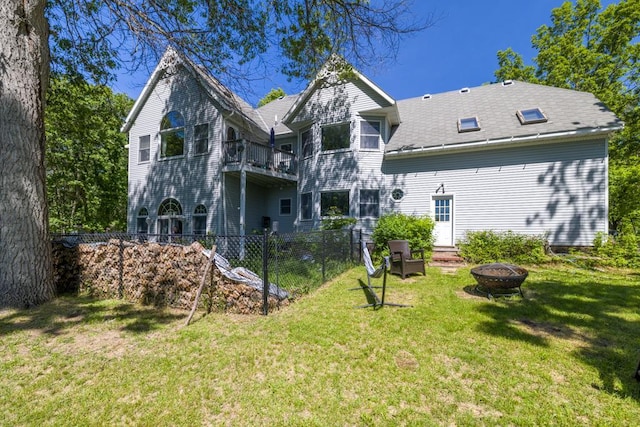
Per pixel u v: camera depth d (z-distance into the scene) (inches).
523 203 385.1
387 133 473.1
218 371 114.5
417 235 378.6
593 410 91.4
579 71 658.2
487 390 101.9
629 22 597.6
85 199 690.8
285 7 257.6
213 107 464.4
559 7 697.6
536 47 753.0
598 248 333.1
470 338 143.3
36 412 90.8
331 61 310.5
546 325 159.9
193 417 88.9
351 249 357.1
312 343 138.0
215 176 459.2
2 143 193.2
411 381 107.1
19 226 197.2
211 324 164.1
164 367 117.3
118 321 170.2
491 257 360.5
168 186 499.2
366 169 461.4
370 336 145.5
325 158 481.7
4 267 192.4
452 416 89.0
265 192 573.3
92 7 243.1
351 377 109.9
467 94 527.5
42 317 177.6
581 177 358.6
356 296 218.5
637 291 224.2
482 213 406.0
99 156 644.7
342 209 468.4
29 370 116.3
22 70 198.2
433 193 433.1
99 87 385.1
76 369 116.4
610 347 133.7
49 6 251.3
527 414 89.7
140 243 219.0
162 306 199.6
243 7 251.9
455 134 428.8
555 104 416.2
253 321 167.8
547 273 292.4
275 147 538.3
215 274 189.6
